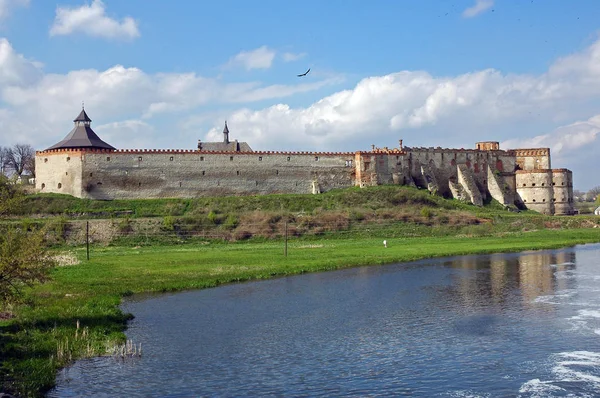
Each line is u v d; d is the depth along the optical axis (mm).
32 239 29953
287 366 27797
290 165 112625
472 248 76062
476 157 130625
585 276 52344
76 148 102062
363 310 39812
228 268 58188
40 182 102875
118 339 31844
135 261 63438
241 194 109125
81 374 26500
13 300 30016
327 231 92750
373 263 64312
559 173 130250
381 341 31875
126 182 102250
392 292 46344
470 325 35000
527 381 25359
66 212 93625
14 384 24188
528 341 31219
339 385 25328
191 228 89500
